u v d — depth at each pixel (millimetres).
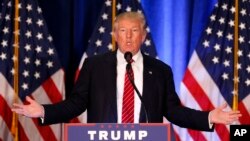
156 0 12297
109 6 11805
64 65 12031
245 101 11648
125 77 7207
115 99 7086
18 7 11656
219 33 11805
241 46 11797
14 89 11359
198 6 12102
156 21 12273
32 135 11500
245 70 11719
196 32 12086
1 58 11406
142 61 7520
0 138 11195
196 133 11734
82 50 12062
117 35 7340
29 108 6633
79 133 5469
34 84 11500
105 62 7453
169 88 7523
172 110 7316
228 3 11969
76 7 12094
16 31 11531
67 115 7105
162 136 5457
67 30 12070
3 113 11258
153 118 7086
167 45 12250
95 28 11688
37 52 11586
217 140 11680
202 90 11617
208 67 11688
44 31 11703
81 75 7508
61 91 11609
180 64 12188
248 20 11891
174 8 12281
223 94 11680
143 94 7164
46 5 12055
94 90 7242
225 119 6594
